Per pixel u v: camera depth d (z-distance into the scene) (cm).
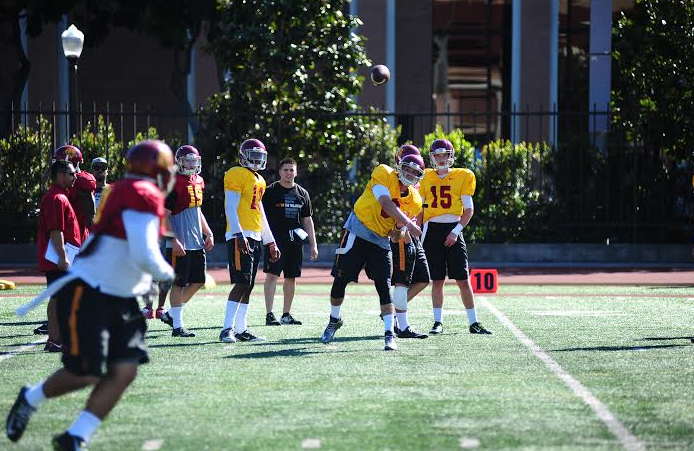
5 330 3300
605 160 6556
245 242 3009
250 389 2238
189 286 3219
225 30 6638
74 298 1573
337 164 6506
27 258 6312
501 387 2261
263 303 4209
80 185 3011
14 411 1656
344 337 3128
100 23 8225
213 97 6700
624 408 2036
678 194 6569
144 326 1644
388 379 2361
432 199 3186
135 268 1591
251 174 3036
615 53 7775
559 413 1984
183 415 1969
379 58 8538
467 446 1712
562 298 4453
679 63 6919
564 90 8975
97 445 1728
